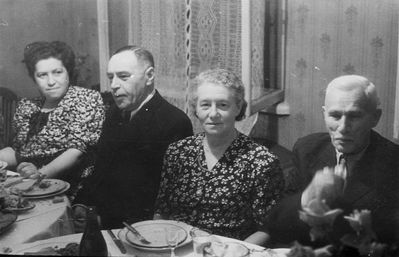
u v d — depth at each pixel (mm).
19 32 1963
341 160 1769
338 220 1669
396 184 1706
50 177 1896
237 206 1676
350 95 1761
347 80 1771
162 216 1753
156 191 1901
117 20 1946
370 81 1801
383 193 1709
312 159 1788
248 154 1682
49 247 1338
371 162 1746
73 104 1938
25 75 1983
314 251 1586
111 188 1898
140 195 1905
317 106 1846
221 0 1788
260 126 1892
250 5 1740
